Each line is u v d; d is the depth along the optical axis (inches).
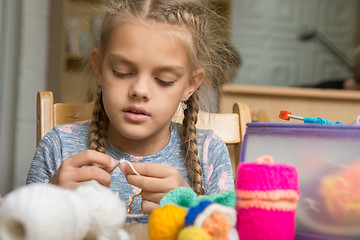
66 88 134.7
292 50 239.9
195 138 40.9
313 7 240.2
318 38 226.8
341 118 108.0
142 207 27.9
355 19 238.8
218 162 42.1
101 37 37.3
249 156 21.8
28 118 136.5
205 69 40.3
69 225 15.7
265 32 238.5
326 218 19.8
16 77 135.4
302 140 20.7
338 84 148.9
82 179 27.2
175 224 18.2
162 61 31.8
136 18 32.7
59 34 135.2
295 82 239.5
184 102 40.8
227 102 92.3
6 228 15.5
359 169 19.4
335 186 19.7
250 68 237.5
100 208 18.0
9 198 15.6
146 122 31.6
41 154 40.0
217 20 45.0
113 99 31.6
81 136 41.3
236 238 18.4
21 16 135.4
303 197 20.3
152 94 31.6
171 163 40.4
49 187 16.4
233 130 47.4
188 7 36.4
